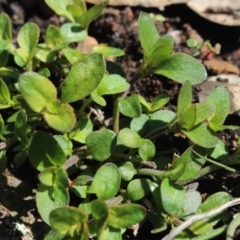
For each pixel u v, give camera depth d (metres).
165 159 0.18
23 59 0.19
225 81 0.21
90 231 0.16
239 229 0.17
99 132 0.17
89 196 0.18
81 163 0.18
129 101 0.18
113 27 0.23
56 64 0.20
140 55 0.22
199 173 0.18
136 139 0.17
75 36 0.20
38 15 0.23
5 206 0.18
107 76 0.18
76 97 0.16
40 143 0.16
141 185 0.17
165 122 0.18
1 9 0.23
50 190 0.16
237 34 0.23
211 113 0.17
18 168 0.19
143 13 0.18
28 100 0.16
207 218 0.17
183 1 0.23
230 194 0.19
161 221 0.17
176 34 0.23
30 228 0.18
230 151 0.20
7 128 0.18
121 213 0.15
